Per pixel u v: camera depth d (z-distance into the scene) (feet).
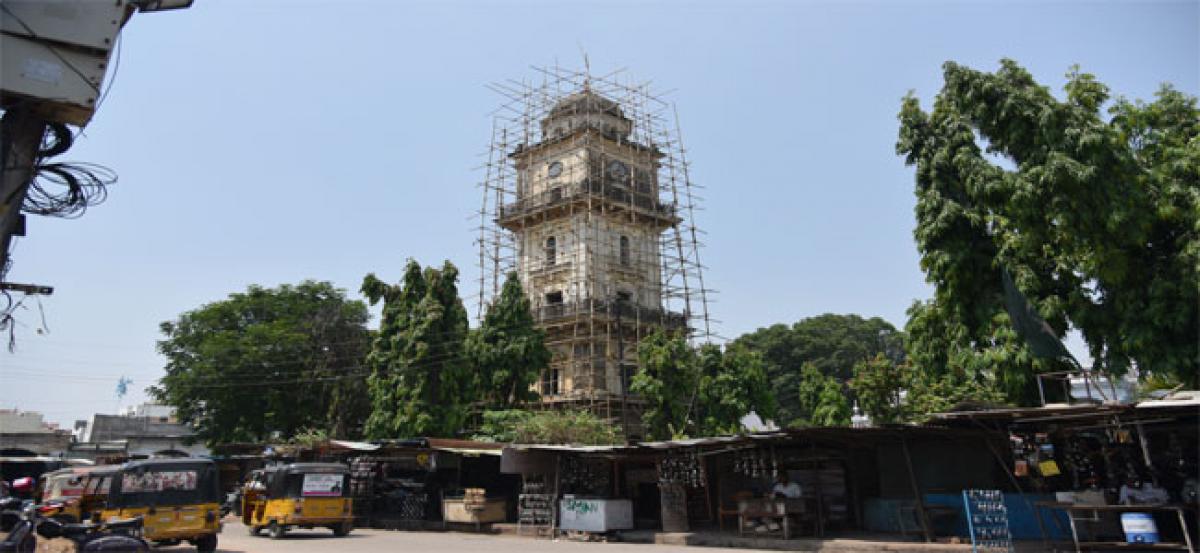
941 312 67.36
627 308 143.23
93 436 227.81
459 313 126.00
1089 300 60.34
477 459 93.61
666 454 69.92
